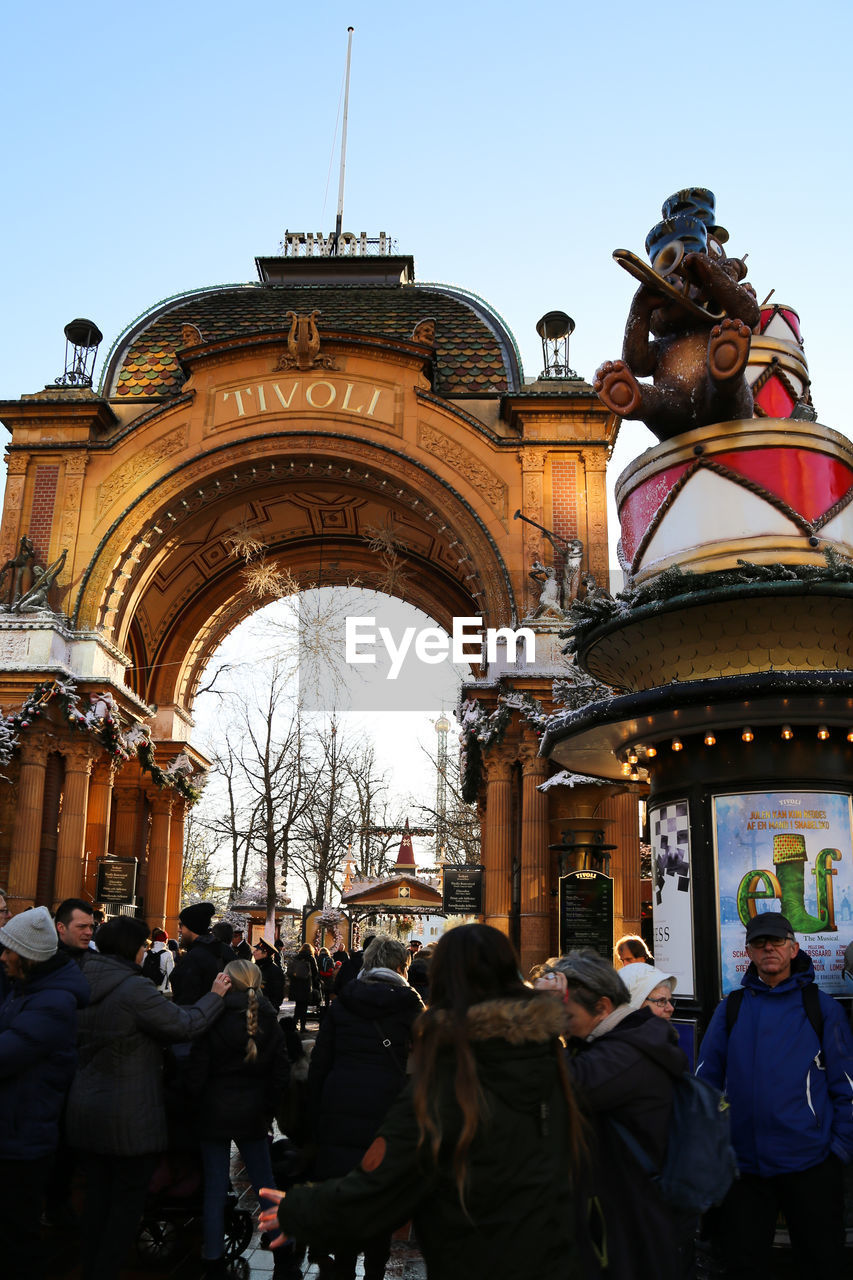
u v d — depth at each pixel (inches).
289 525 1357.0
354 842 2118.6
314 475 1165.1
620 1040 144.3
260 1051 270.7
